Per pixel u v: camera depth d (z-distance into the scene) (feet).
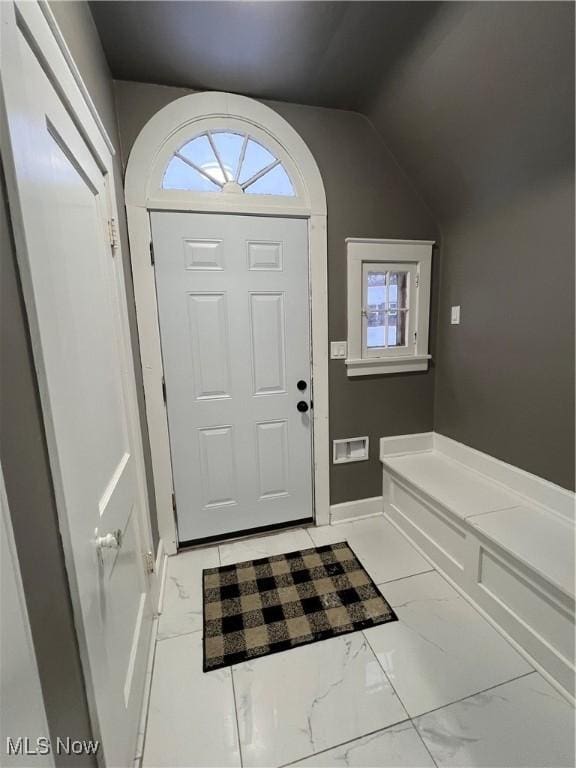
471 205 6.51
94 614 2.58
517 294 5.85
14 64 1.89
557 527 5.11
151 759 3.59
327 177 6.67
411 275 7.44
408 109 5.98
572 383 5.10
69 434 2.33
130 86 5.69
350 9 4.45
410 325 7.61
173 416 6.56
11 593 1.61
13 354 1.84
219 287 6.44
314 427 7.34
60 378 2.27
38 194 2.13
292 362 7.05
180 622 5.23
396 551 6.72
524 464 5.94
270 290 6.70
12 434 1.78
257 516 7.34
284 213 6.48
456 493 6.15
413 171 6.91
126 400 4.54
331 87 5.96
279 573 6.19
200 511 6.97
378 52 5.20
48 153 2.39
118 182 5.26
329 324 7.11
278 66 5.46
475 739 3.65
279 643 4.82
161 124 5.83
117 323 4.38
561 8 3.76
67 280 2.70
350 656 4.61
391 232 7.18
